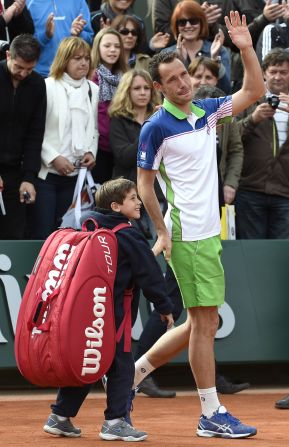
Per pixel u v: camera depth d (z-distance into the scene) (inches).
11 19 1314.0
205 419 772.0
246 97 788.6
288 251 1190.3
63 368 725.3
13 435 789.9
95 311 730.8
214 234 768.3
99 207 773.3
